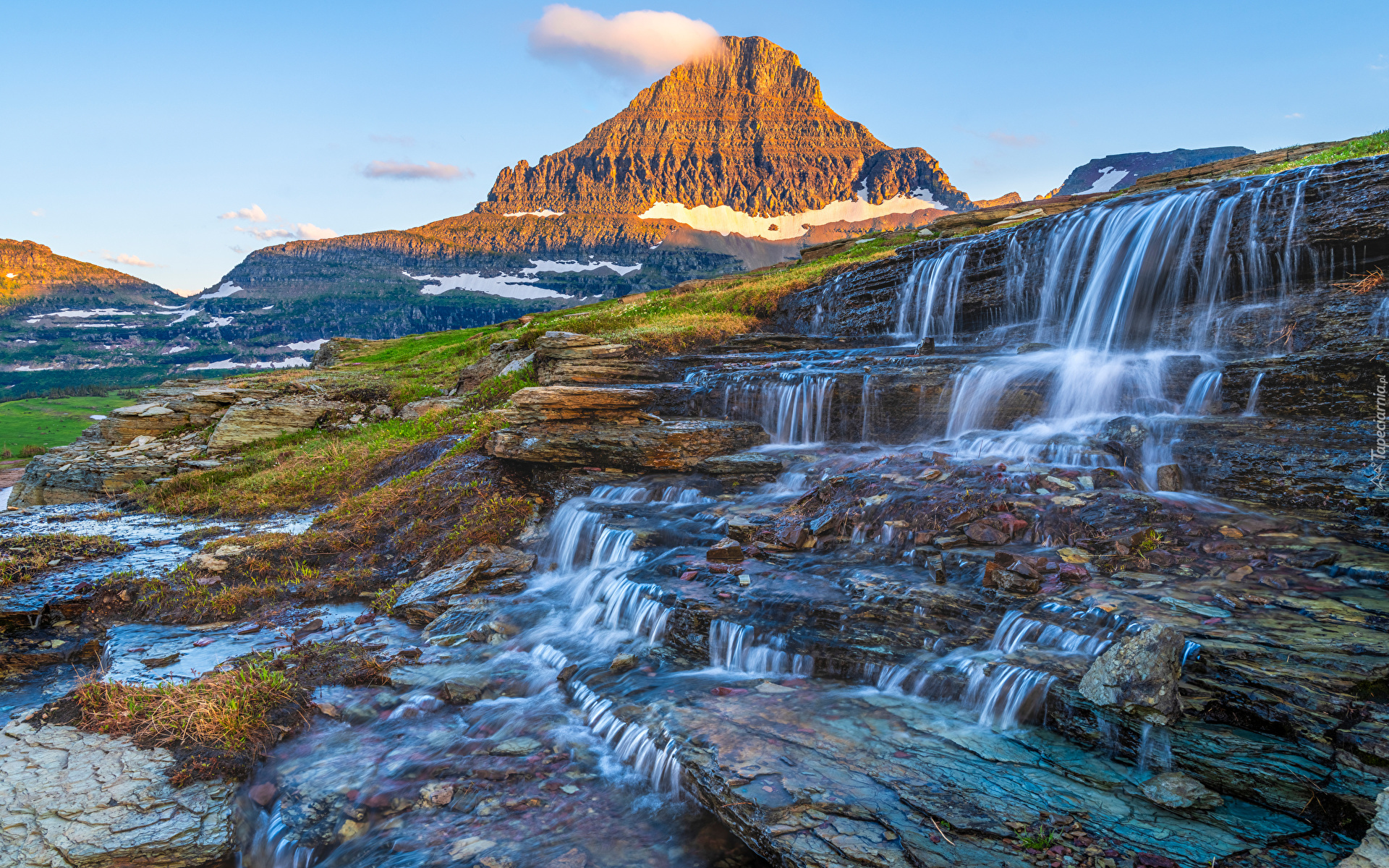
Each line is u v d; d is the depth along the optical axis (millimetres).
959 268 17484
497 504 13188
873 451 12125
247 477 19375
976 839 4371
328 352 49594
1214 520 7508
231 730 6719
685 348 19828
